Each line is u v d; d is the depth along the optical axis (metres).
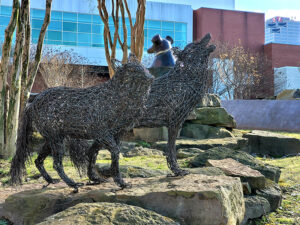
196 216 3.38
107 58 10.16
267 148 8.56
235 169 4.94
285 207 4.59
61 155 3.79
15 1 7.28
